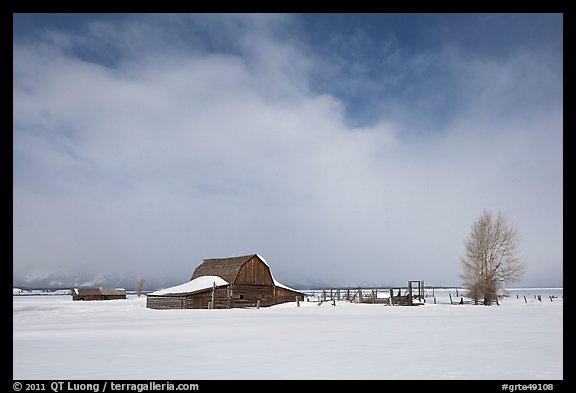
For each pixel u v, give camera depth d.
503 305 63.38
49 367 13.25
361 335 21.80
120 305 68.56
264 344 18.39
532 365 13.23
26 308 57.47
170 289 62.84
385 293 81.31
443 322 30.33
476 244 67.81
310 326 27.58
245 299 62.69
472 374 11.99
